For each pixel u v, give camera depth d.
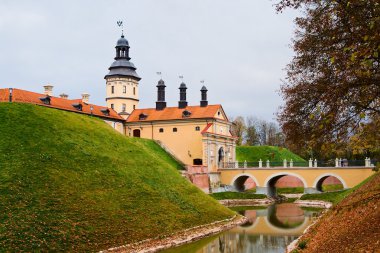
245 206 69.50
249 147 110.50
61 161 39.00
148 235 33.88
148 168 47.72
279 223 48.69
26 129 42.19
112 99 91.81
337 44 17.97
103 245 29.69
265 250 33.75
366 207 26.36
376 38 11.48
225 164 84.69
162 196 42.34
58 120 47.50
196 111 83.19
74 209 32.56
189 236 36.69
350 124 16.69
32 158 37.44
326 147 16.30
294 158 114.25
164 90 88.50
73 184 36.19
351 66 15.59
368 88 15.91
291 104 21.30
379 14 13.46
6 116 43.56
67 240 28.47
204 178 76.31
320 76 19.88
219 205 50.56
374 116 15.98
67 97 86.56
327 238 25.67
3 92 68.50
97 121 55.19
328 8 17.80
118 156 46.44
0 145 37.88
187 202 44.72
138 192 40.47
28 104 48.03
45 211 30.67
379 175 44.47
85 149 43.56
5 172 33.88
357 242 19.52
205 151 78.44
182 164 78.94
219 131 83.94
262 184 80.06
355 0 13.91
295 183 100.25
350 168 72.19
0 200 30.03
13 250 25.28
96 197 35.88
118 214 34.88
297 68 21.17
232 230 42.69
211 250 33.22
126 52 93.69
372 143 14.24
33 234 27.58
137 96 94.69
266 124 161.12
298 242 31.17
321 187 85.19
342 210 31.70
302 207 66.31
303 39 20.41
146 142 80.00
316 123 19.52
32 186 33.28
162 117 84.88
